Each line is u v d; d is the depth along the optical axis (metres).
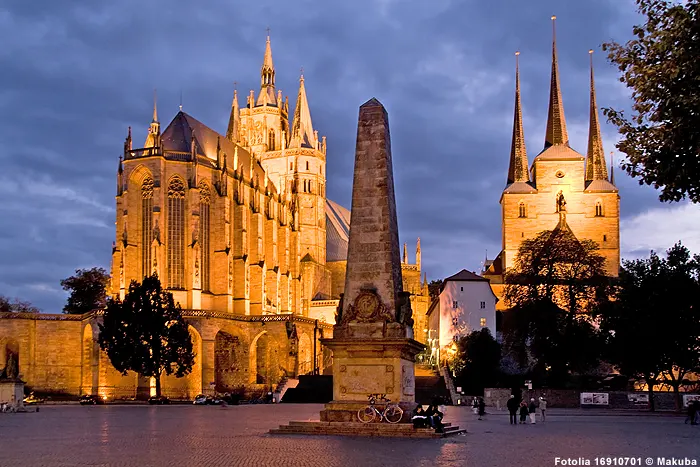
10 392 87.44
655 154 31.36
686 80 29.53
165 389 134.75
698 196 30.94
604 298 126.88
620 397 107.06
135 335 118.50
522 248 147.88
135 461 33.38
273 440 43.47
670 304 95.38
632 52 32.50
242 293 160.00
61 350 143.50
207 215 156.75
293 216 191.75
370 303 47.03
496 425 65.50
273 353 150.75
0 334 140.25
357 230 47.91
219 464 32.12
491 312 161.25
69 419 70.06
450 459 34.50
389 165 49.16
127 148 150.38
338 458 34.22
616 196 181.50
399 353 46.50
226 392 145.50
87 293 183.88
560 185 182.75
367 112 48.50
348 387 47.28
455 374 136.88
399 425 45.81
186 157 153.12
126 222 147.75
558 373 126.12
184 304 148.62
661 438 49.53
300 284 189.88
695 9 29.56
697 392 109.06
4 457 35.25
